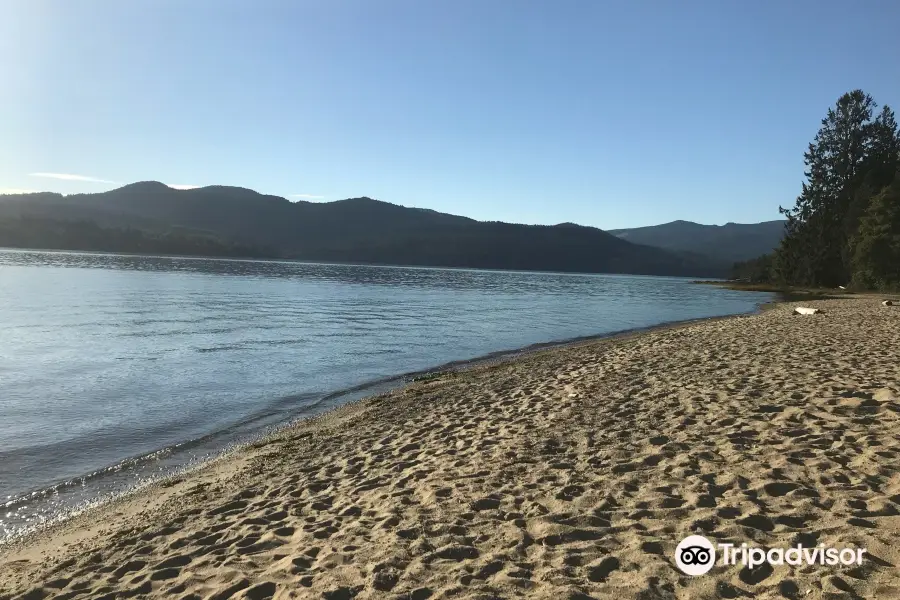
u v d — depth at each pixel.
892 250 56.31
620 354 15.87
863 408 7.71
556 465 6.71
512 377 13.88
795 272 81.00
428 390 13.31
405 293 58.53
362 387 14.85
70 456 9.41
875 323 20.27
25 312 31.23
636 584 3.81
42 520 6.93
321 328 28.03
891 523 4.28
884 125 72.94
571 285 98.31
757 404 8.48
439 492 6.16
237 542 5.38
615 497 5.52
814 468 5.68
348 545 4.98
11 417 11.66
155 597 4.41
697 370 11.85
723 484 5.55
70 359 18.41
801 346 14.22
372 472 7.40
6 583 5.10
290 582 4.33
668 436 7.40
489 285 85.62
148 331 25.30
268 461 8.54
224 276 78.31
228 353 20.14
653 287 97.00
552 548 4.54
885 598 3.32
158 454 9.54
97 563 5.31
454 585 4.05
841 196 73.88
